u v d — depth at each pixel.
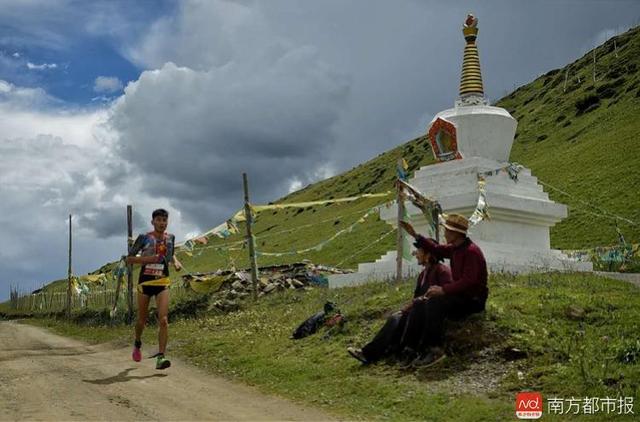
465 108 23.33
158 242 13.22
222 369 13.75
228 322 19.42
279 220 100.88
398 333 12.36
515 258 20.05
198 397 11.16
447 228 12.33
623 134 63.06
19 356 16.16
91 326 26.25
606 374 10.30
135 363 14.59
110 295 33.50
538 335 11.87
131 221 25.09
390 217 22.50
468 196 20.22
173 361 15.03
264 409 10.42
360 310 15.09
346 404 10.55
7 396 10.77
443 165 22.27
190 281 25.52
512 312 12.88
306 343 14.68
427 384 11.06
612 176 53.34
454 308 12.05
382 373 11.88
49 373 13.09
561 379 10.38
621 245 29.41
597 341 11.51
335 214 87.19
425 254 12.88
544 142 82.00
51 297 45.19
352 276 21.42
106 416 9.59
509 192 21.61
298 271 26.53
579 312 12.73
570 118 85.75
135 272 50.25
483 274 12.14
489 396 10.28
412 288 15.95
